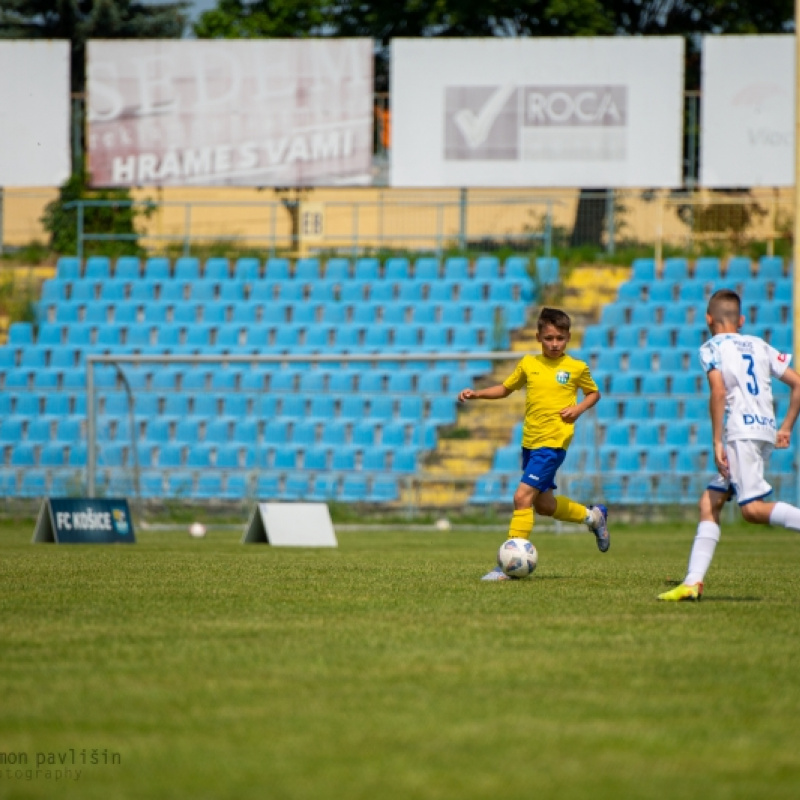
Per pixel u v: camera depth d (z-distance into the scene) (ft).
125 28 383.45
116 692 48.19
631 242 315.17
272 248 304.09
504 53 284.82
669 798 34.99
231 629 65.05
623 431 251.19
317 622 68.03
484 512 227.81
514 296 289.94
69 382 273.75
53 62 293.23
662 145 282.97
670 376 265.95
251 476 223.30
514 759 38.78
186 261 301.63
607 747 40.34
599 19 354.74
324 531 163.32
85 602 78.02
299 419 250.98
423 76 286.25
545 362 97.14
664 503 229.45
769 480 236.84
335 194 359.05
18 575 99.50
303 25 376.89
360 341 280.72
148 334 285.23
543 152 285.43
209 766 37.83
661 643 60.70
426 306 285.64
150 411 258.57
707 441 250.78
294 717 44.11
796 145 215.92
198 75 290.97
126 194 333.83
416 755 39.11
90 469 202.18
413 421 246.68
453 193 348.59
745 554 144.87
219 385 269.23
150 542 166.30
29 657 55.98
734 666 54.44
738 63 282.97
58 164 294.25
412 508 226.99
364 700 46.88
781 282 286.66
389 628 65.51
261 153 290.97
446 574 102.63
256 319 288.10
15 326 286.25
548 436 97.14
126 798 34.55
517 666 54.03
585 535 196.85
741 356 75.61
